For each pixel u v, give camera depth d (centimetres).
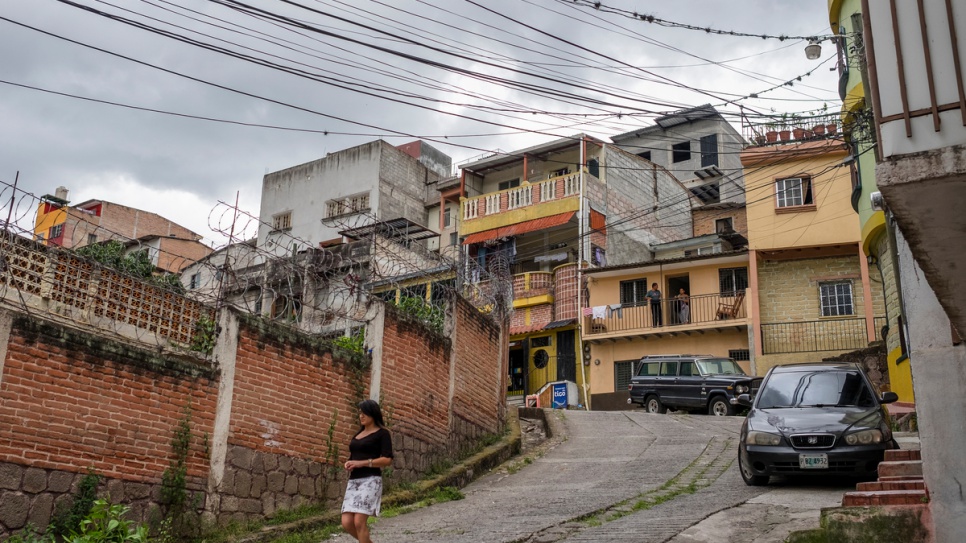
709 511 1060
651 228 3934
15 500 862
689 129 4556
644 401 2752
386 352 1392
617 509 1123
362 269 1527
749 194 3166
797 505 1051
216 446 1073
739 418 2356
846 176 3031
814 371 1347
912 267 820
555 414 2430
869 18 543
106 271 1041
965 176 487
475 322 1770
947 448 777
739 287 3247
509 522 1083
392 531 1077
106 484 947
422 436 1456
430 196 4419
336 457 1255
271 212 4453
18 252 962
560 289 3516
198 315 1123
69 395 929
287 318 1269
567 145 3672
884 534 784
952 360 788
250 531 1068
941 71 514
